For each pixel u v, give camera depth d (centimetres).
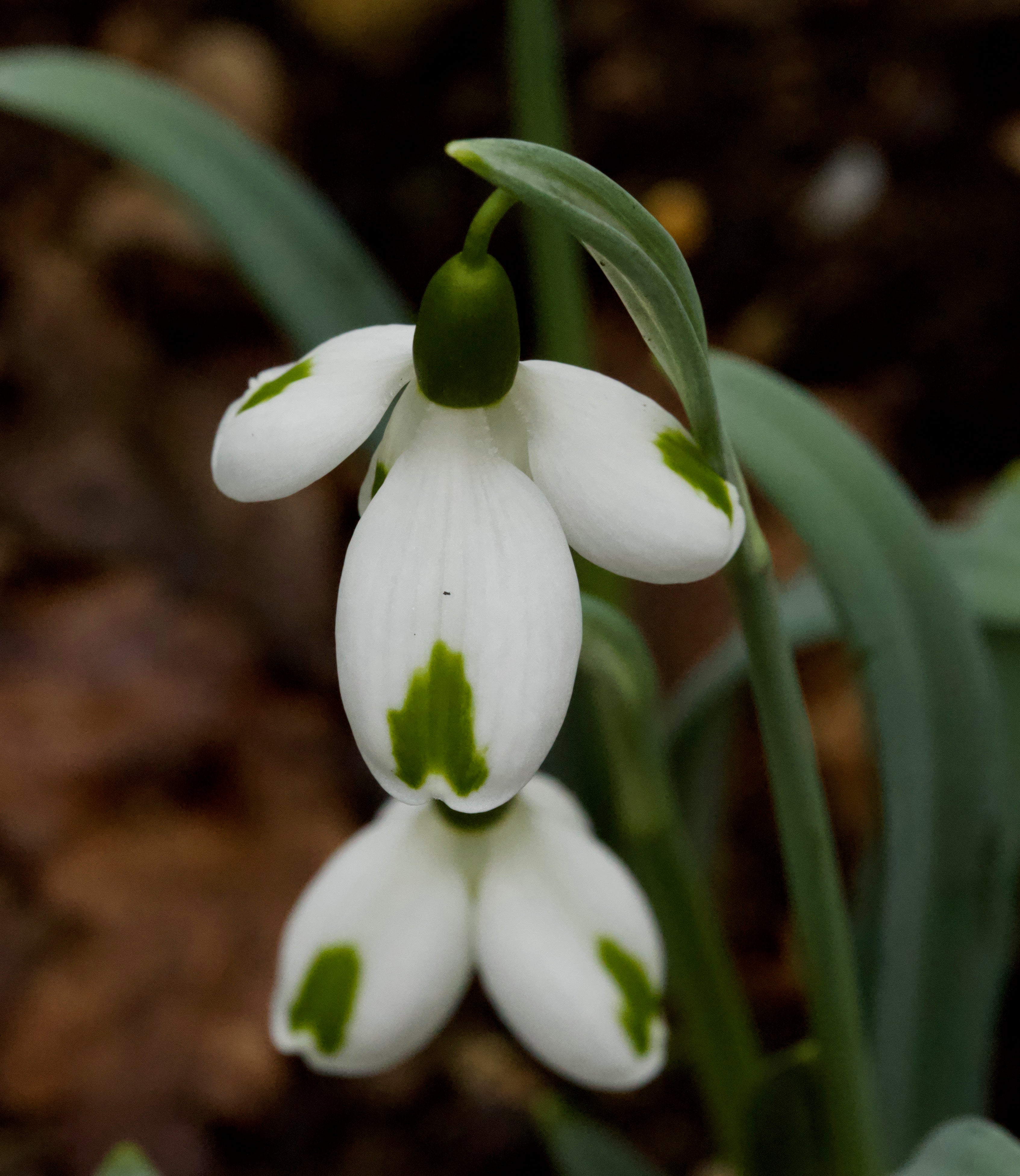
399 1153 55
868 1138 32
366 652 25
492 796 25
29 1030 58
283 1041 29
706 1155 54
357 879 29
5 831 63
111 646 71
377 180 86
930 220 76
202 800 66
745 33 85
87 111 43
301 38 91
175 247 83
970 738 33
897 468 73
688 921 33
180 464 79
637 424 25
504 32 89
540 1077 57
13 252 86
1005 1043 52
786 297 77
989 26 80
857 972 38
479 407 25
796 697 28
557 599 25
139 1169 32
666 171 83
